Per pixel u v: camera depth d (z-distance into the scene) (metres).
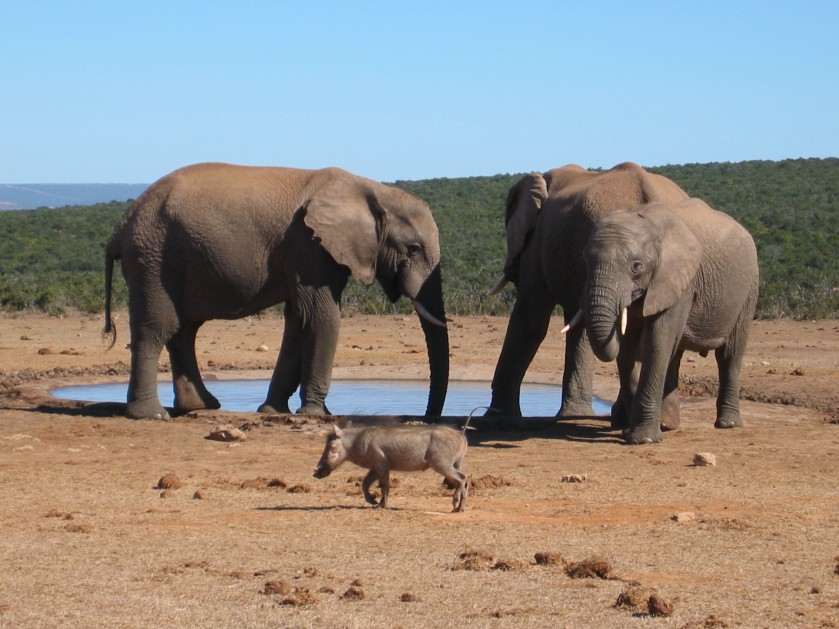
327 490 12.17
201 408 19.50
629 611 7.88
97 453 14.89
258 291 18.75
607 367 27.25
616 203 16.97
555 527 10.39
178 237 18.27
